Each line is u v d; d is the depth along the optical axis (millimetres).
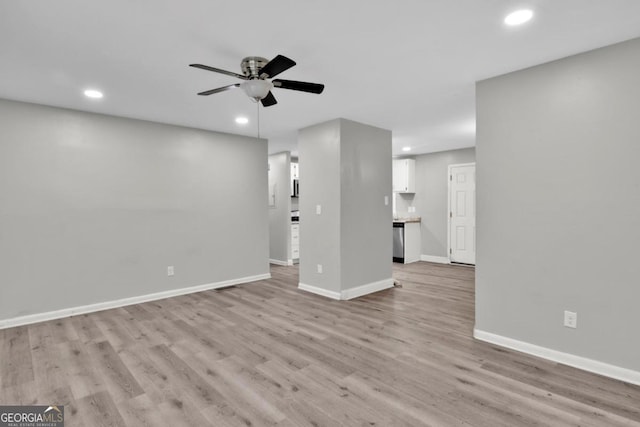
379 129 4645
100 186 3834
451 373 2336
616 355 2264
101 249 3842
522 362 2490
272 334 3064
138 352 2691
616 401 1987
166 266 4336
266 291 4613
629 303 2219
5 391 2137
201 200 4652
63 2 1782
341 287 4172
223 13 1915
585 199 2375
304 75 2809
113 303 3900
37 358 2588
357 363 2494
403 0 1805
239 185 5059
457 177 6562
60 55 2400
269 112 3859
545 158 2545
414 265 6559
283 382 2232
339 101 3484
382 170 4691
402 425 1789
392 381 2236
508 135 2730
